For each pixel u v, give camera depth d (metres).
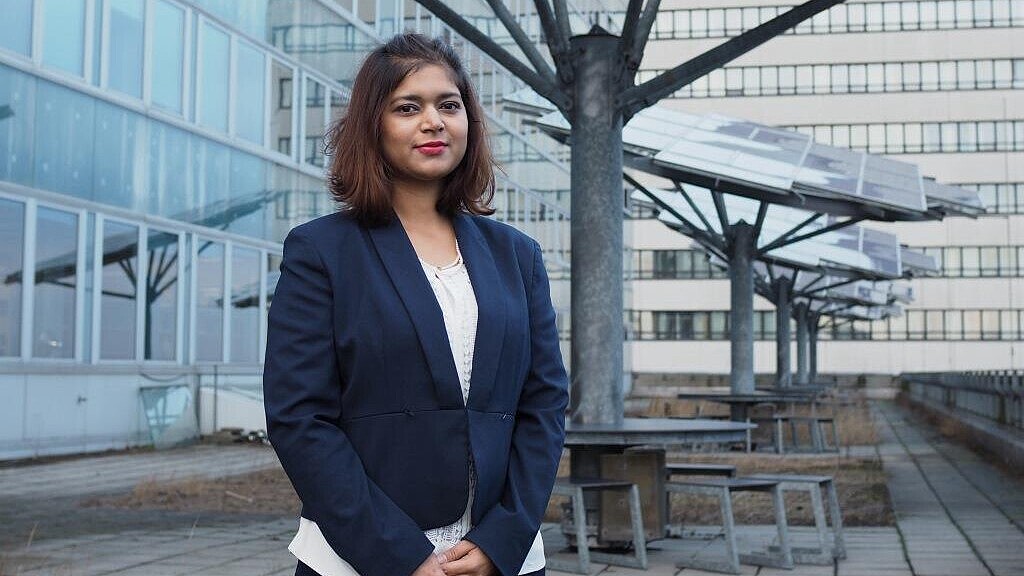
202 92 18.84
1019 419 16.67
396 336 2.09
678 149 14.42
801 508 11.10
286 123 21.30
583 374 8.51
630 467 8.23
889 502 11.55
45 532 8.80
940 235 62.66
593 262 8.57
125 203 17.03
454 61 2.33
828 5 8.10
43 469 13.93
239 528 9.21
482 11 29.95
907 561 7.86
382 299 2.11
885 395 56.94
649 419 8.97
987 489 13.02
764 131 16.47
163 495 11.26
